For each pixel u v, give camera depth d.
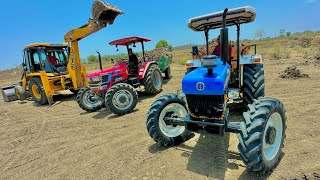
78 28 7.93
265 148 2.78
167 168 3.24
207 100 3.01
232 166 3.12
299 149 3.32
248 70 4.61
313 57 12.06
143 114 5.95
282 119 3.04
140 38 7.50
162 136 3.74
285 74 8.24
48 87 8.40
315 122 4.18
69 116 6.70
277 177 2.77
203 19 4.19
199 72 3.22
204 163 3.27
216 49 5.10
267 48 20.55
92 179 3.20
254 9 3.89
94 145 4.34
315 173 2.75
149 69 7.76
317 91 6.07
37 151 4.37
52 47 9.31
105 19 7.25
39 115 7.20
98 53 6.86
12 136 5.38
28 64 9.24
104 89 6.65
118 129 5.05
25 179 3.42
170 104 3.84
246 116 2.74
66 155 4.05
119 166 3.46
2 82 18.62
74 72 8.63
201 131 3.17
